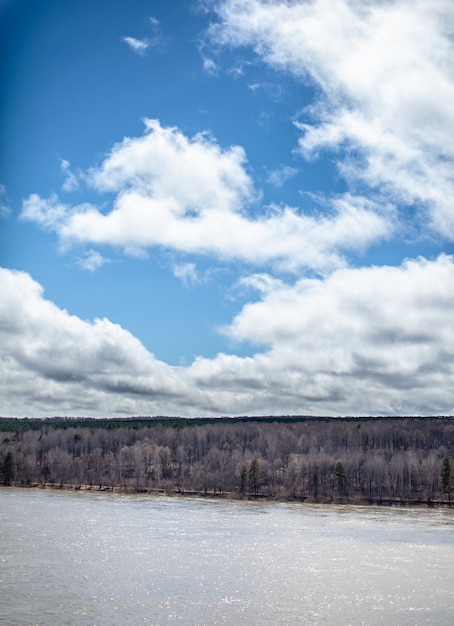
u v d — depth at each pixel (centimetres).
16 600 6756
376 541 10819
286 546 10238
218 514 14325
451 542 10769
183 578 7881
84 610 6488
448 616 6525
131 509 14775
